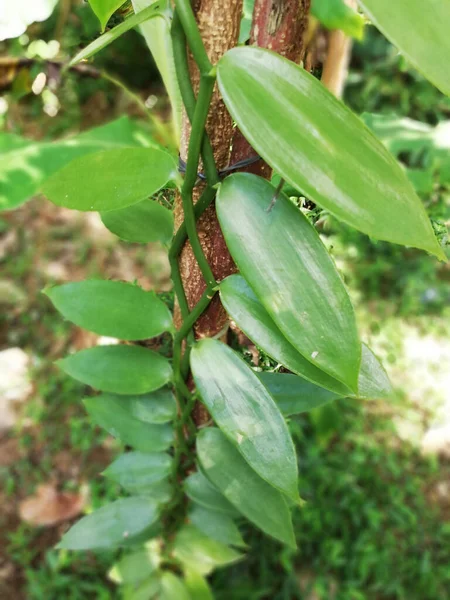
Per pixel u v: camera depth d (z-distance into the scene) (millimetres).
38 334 1179
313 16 421
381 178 241
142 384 458
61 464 1021
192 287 411
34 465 1021
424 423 1118
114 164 309
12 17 373
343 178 238
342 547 940
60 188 304
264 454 346
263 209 290
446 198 709
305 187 235
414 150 1115
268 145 240
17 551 925
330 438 1054
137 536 597
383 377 345
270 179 376
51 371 1127
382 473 1046
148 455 564
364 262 1202
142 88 1258
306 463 1007
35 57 620
